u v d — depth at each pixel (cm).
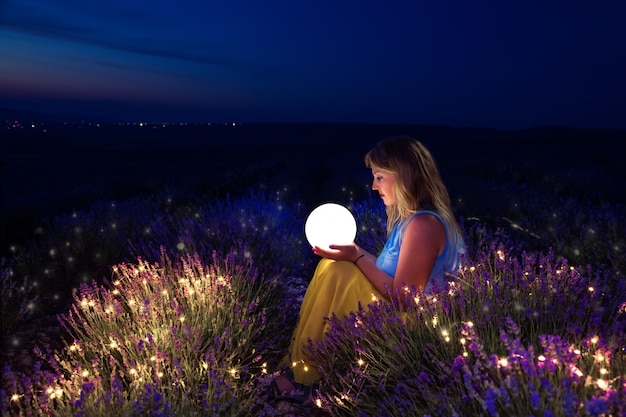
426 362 234
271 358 317
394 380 235
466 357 207
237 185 1555
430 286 251
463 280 260
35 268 470
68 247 502
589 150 3575
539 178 1509
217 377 240
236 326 305
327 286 279
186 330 270
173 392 234
